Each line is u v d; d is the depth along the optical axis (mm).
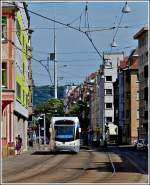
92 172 32031
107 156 55625
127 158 51250
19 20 62969
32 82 97375
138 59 114875
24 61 72438
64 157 52906
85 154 60656
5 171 33531
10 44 56156
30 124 93750
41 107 133875
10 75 56125
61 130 60531
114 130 131875
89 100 181125
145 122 105188
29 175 29984
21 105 66562
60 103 135750
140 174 30375
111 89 149125
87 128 161375
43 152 66750
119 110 137000
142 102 110062
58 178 27609
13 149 56500
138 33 110375
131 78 125562
